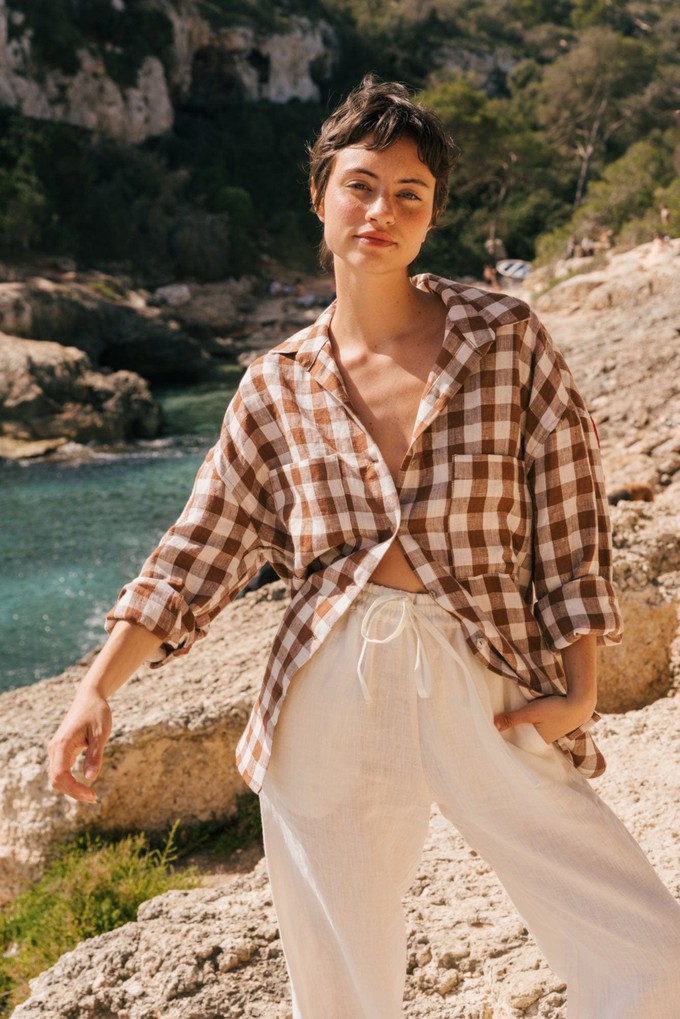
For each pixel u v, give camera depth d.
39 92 51.06
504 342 1.70
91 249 46.78
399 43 80.25
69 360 25.17
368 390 1.74
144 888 4.24
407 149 1.70
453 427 1.67
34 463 21.88
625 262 35.41
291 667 1.71
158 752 4.86
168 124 58.59
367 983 1.72
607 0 94.06
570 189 62.44
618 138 67.62
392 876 1.73
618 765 3.50
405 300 1.77
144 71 56.56
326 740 1.68
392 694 1.66
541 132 70.12
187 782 4.92
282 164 61.81
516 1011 2.37
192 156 58.56
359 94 1.75
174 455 22.58
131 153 53.16
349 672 1.67
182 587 1.79
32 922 4.32
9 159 45.84
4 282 36.16
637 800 3.22
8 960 4.10
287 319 46.06
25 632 11.90
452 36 84.12
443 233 57.44
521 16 93.44
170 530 1.84
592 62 66.94
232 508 1.83
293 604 1.75
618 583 4.60
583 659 1.72
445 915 2.80
